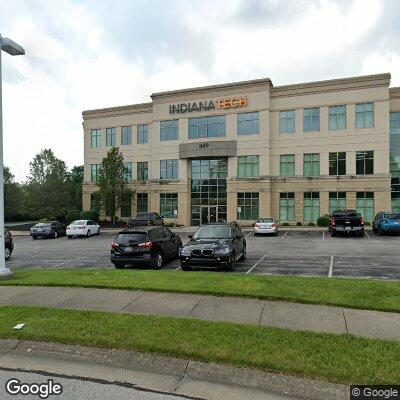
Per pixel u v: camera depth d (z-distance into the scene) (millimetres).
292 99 38969
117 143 47125
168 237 15125
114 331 6180
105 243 26594
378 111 36219
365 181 36438
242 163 39969
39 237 33031
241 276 10500
